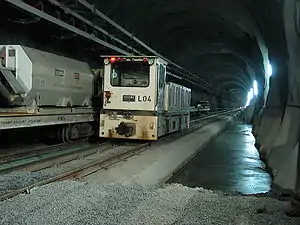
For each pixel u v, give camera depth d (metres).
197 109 37.56
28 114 11.91
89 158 11.93
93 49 18.97
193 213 6.32
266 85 24.97
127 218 5.93
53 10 13.91
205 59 44.16
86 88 16.27
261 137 18.30
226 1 20.09
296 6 10.98
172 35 28.78
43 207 6.35
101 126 15.45
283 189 9.50
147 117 14.98
